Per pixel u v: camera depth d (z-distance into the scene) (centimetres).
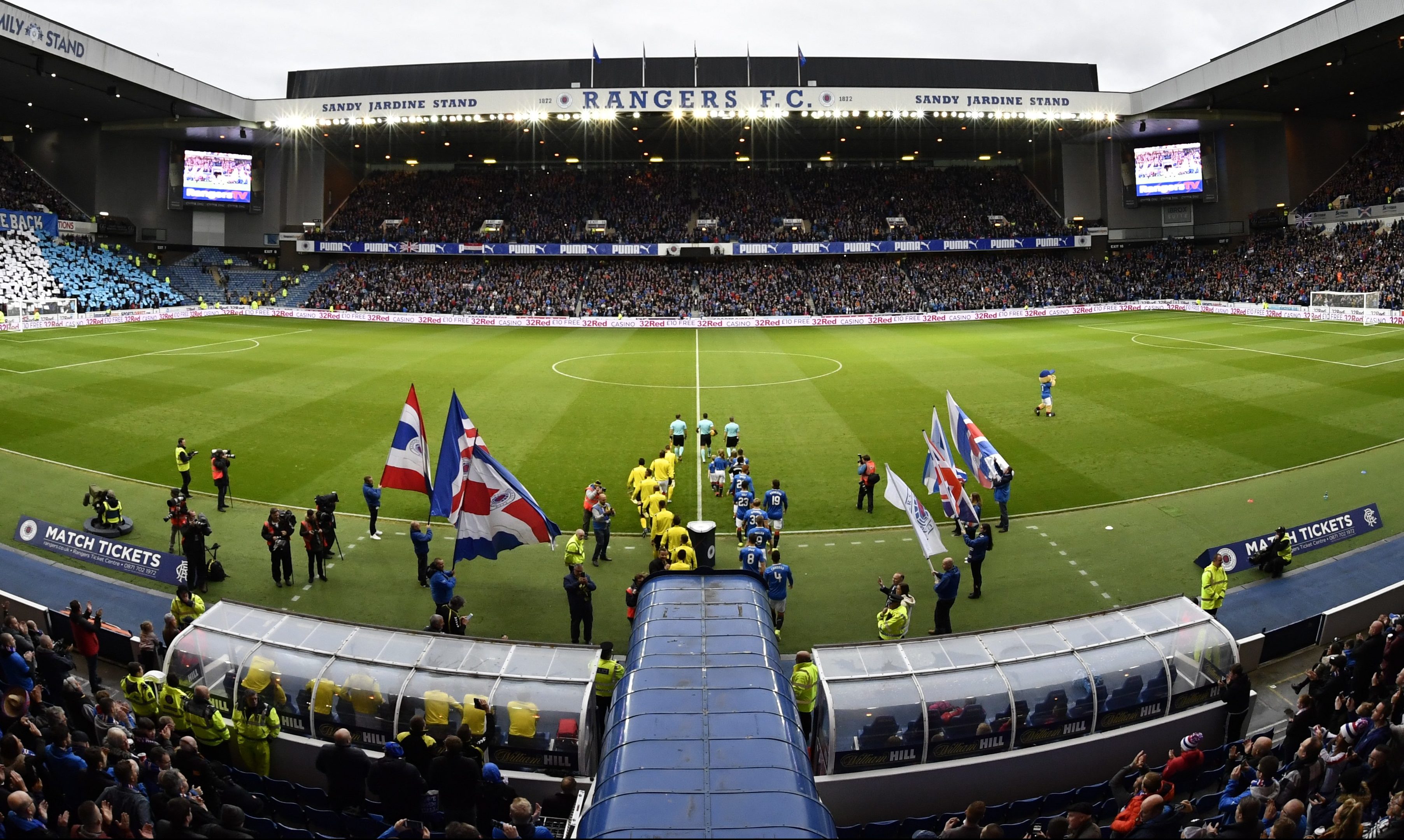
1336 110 7962
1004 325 7150
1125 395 3838
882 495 2595
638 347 5903
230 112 7381
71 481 2617
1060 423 3384
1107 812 1151
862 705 1170
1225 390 3850
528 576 2030
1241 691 1253
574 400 3919
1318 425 3191
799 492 2625
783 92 7112
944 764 1180
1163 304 7981
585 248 8381
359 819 1044
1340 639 1570
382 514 2416
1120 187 8862
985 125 8106
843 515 2425
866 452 3038
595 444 3142
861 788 1169
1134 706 1242
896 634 1545
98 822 812
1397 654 1246
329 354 5275
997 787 1200
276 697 1232
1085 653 1265
